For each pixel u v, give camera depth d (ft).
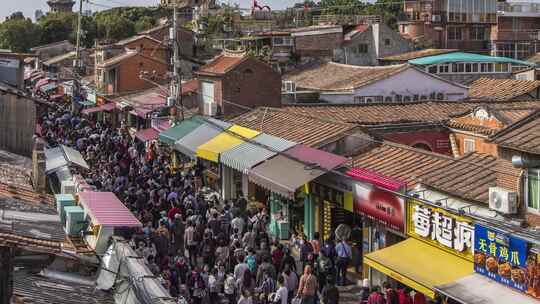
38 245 43.14
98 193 77.82
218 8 293.23
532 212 63.52
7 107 98.02
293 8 280.92
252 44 232.32
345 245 85.20
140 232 85.76
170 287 74.49
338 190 91.04
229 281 77.66
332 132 103.60
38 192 70.54
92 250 57.16
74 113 209.46
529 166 63.57
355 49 231.71
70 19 379.76
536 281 58.44
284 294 73.20
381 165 90.22
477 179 74.18
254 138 113.91
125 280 52.21
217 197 123.85
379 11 319.47
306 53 228.22
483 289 62.64
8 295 41.68
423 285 64.44
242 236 94.63
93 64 297.12
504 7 280.92
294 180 89.61
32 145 98.78
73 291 48.29
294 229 105.60
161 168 134.82
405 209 77.36
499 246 62.28
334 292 74.38
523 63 205.36
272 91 149.18
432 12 274.16
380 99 163.12
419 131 116.26
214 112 146.10
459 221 68.39
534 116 68.49
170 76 176.35
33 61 350.43
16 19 388.37
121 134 182.29
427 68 197.16
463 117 118.83
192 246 90.48
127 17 381.60
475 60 201.05
